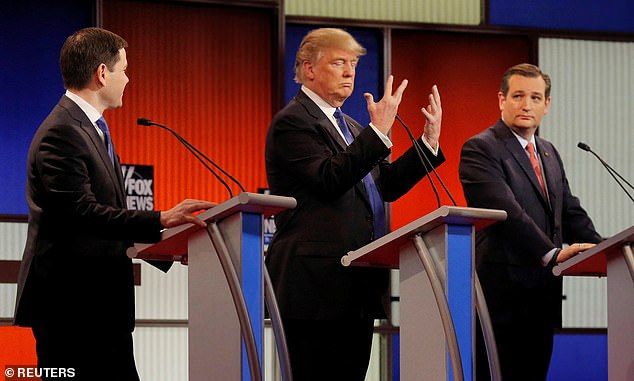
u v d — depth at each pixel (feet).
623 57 84.74
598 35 84.12
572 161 82.94
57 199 39.63
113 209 38.73
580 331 81.61
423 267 38.60
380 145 45.29
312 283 46.01
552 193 57.16
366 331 47.03
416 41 81.92
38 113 72.59
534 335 55.26
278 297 46.29
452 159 81.30
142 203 74.38
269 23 78.43
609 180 83.41
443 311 37.29
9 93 72.18
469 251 38.55
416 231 38.29
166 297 74.08
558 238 56.59
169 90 75.82
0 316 70.54
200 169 75.97
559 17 84.02
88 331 40.50
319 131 47.57
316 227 46.44
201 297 36.94
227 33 77.51
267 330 74.43
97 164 41.32
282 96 77.87
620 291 45.29
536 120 57.77
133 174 74.28
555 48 83.66
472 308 38.45
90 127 42.06
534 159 57.88
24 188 71.87
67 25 73.82
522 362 55.26
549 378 81.05
